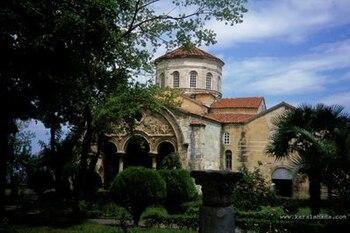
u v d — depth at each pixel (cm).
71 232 1733
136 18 2848
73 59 1755
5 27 1530
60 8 1673
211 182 813
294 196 4272
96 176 4256
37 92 1786
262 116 4634
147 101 3005
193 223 2028
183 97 4878
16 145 4472
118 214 2547
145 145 4462
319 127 2008
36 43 1577
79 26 1641
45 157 3791
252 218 2136
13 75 1688
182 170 2647
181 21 2823
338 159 1532
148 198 2056
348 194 1541
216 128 4609
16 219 2125
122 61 2845
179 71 5288
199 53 5300
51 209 2709
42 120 2347
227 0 2672
